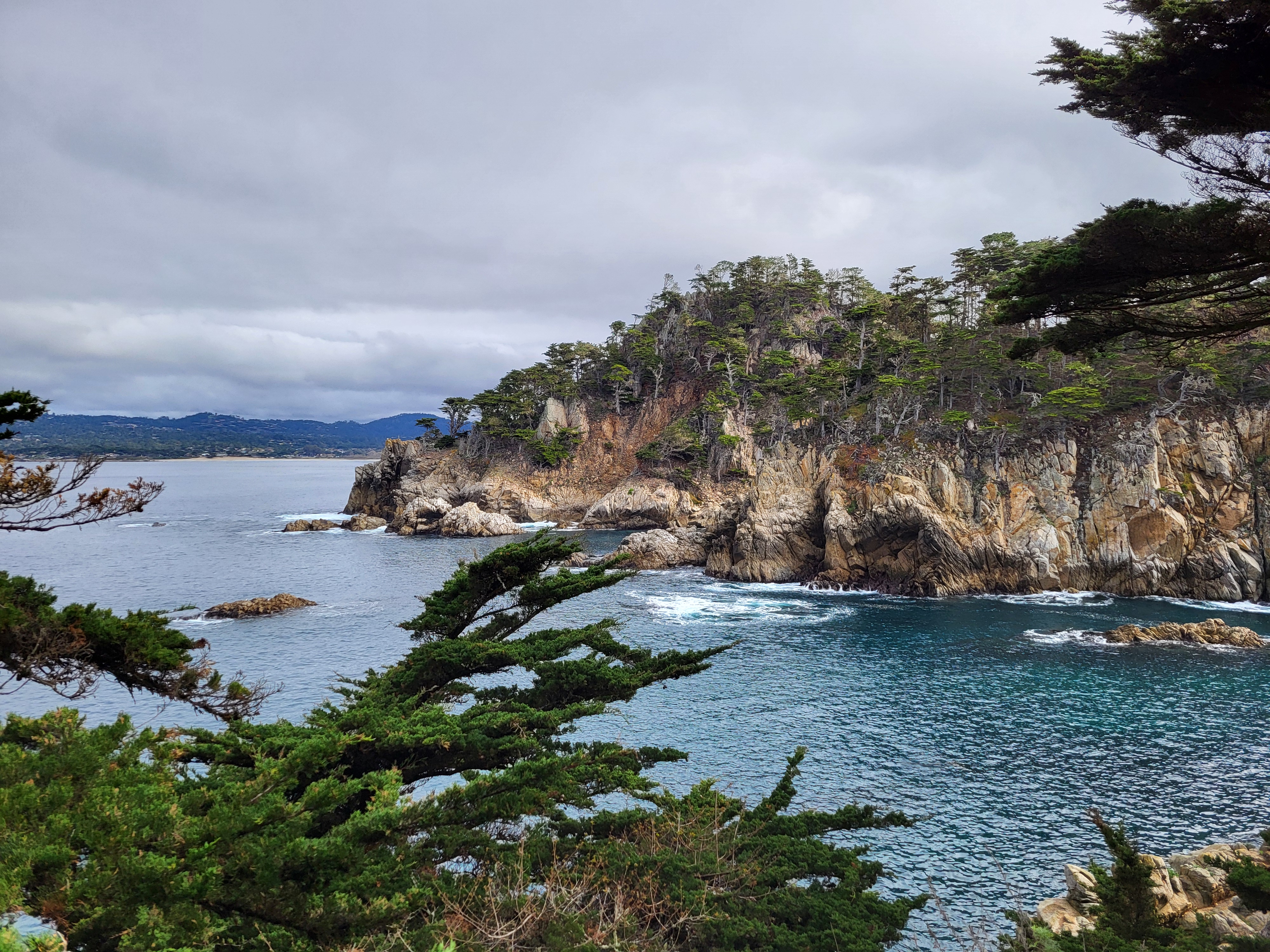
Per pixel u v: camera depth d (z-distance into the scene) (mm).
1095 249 11734
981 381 103875
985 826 36281
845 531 95438
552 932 10984
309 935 9633
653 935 12578
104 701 50281
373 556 119438
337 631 72812
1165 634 67750
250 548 129000
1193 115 12078
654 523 143375
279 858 9586
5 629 10203
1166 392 95125
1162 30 11234
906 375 116125
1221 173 11922
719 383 159375
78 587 94625
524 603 19375
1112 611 80125
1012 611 81125
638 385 172750
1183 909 17141
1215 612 78562
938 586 90000
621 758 16812
